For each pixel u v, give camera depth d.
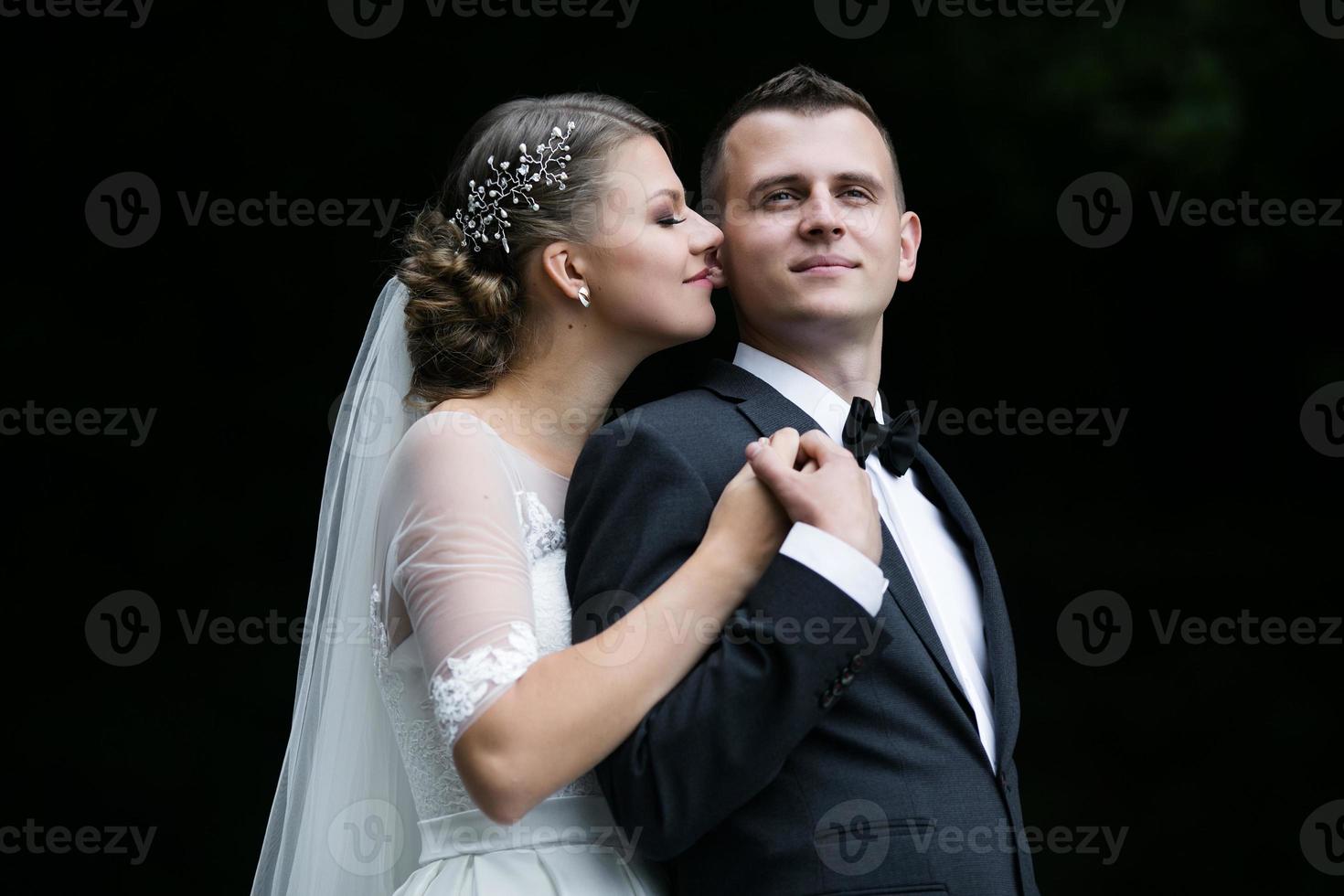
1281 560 8.51
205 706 7.29
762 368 2.93
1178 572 8.52
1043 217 7.71
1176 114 7.09
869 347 2.96
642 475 2.62
